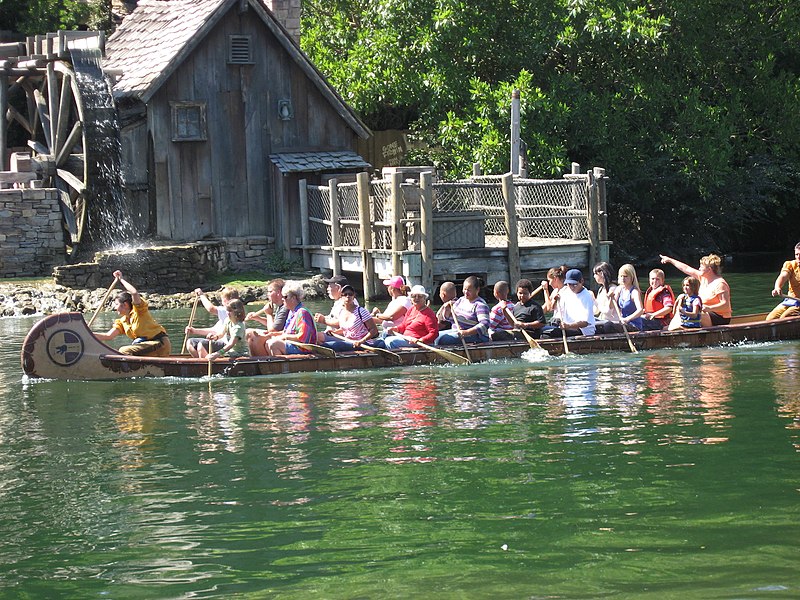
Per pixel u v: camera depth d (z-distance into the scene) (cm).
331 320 1997
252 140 3441
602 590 891
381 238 2928
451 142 3753
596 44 3772
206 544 1024
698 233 4200
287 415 1538
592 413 1506
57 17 4438
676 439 1352
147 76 3325
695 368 1848
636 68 3912
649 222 4112
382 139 4009
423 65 3797
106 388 1770
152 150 3325
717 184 3797
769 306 2658
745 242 4534
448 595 891
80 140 3506
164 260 3075
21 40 4322
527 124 3628
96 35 3331
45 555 1007
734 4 3972
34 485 1220
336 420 1498
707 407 1528
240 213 3441
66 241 3347
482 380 1773
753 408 1514
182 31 3409
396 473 1232
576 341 2005
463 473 1225
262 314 2648
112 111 3250
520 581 915
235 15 3381
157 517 1103
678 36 3931
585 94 3716
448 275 2833
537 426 1438
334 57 4016
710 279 2181
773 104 3988
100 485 1214
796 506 1085
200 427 1476
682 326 2112
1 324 2580
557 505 1106
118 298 1908
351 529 1053
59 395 1719
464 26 3731
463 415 1514
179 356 1955
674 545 986
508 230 2875
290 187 3428
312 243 3391
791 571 919
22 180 3325
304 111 3500
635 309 2105
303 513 1104
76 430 1475
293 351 1916
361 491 1169
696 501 1108
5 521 1101
